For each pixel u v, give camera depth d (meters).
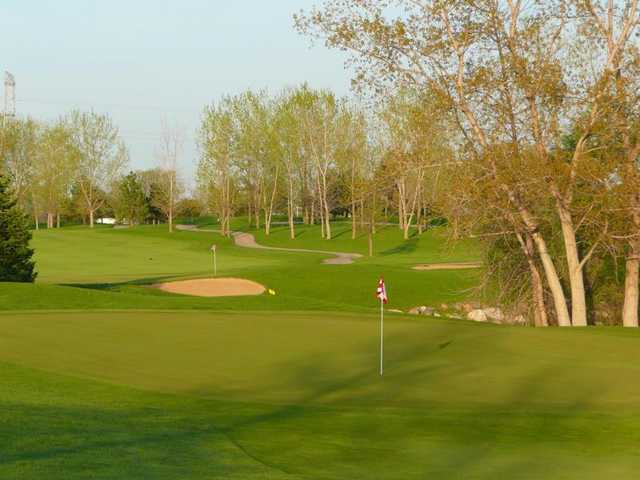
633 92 24.97
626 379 14.61
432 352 17.22
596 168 24.61
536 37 25.31
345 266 54.12
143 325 20.09
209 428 10.51
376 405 12.42
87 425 10.16
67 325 19.83
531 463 9.26
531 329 20.73
